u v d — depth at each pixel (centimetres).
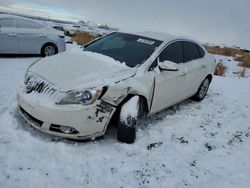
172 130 525
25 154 382
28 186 325
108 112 421
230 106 730
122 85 434
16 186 322
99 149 421
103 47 569
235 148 493
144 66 495
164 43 555
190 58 638
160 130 517
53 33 1159
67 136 409
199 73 665
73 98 401
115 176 369
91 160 391
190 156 446
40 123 415
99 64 473
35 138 418
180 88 594
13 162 362
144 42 555
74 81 419
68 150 404
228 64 2136
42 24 1146
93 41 620
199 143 493
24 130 440
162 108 560
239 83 1086
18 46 1078
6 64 933
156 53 526
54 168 364
